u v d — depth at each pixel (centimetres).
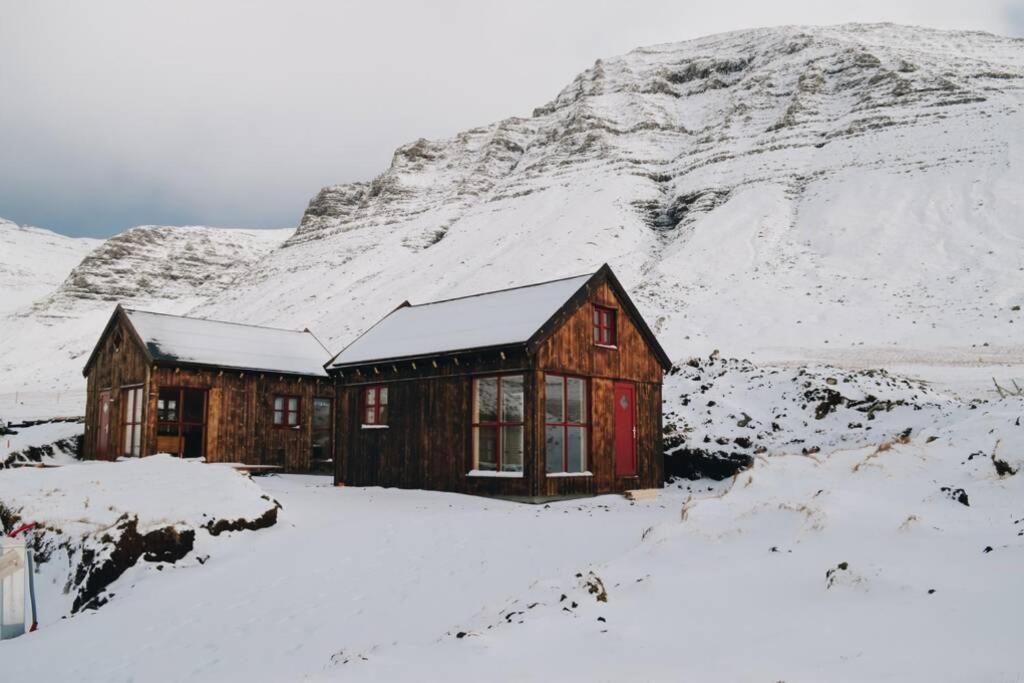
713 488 2183
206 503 1389
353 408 2270
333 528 1391
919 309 5197
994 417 1326
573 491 1895
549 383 1908
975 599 589
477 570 1097
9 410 5825
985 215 6825
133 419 2472
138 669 869
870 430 2253
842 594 662
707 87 18512
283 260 14975
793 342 4875
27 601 1263
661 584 771
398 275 10150
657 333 5400
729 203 9519
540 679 556
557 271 8044
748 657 554
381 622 927
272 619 980
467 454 1941
